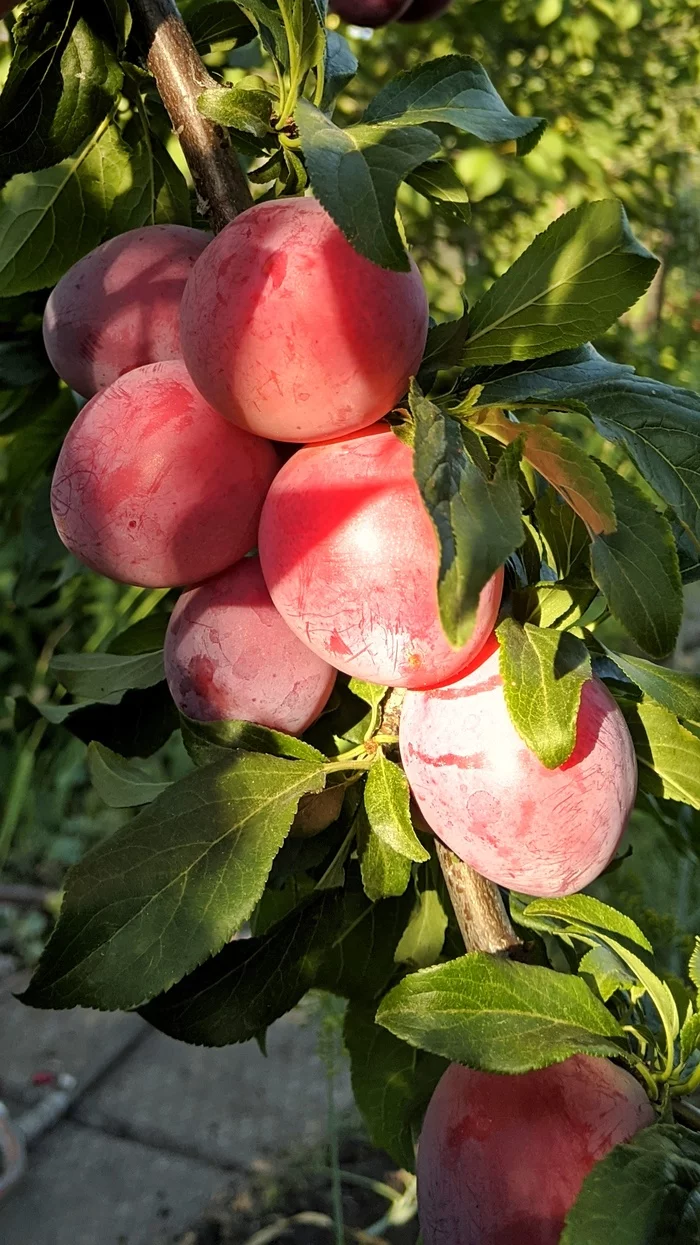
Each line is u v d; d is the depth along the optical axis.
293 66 0.20
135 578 0.21
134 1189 0.62
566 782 0.19
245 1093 0.71
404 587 0.17
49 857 0.98
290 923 0.23
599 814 0.19
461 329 0.20
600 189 0.70
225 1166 0.64
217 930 0.19
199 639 0.22
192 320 0.18
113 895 0.19
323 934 0.23
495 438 0.19
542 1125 0.20
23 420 0.36
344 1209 0.60
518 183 0.65
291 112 0.21
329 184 0.16
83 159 0.28
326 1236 0.57
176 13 0.23
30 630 0.97
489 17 0.74
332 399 0.18
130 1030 0.79
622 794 0.20
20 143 0.26
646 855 0.58
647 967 0.22
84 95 0.26
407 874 0.21
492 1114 0.20
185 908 0.19
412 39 0.75
